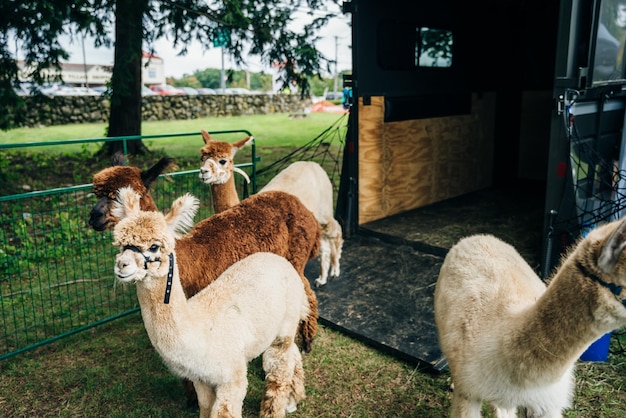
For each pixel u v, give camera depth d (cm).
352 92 649
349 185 682
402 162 769
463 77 840
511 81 980
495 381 229
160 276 242
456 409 251
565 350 205
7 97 898
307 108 3006
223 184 462
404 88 714
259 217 373
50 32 864
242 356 279
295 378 340
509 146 1010
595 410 326
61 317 454
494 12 893
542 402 228
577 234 444
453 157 875
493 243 303
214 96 2581
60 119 2127
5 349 423
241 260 326
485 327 242
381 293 499
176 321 248
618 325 194
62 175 1034
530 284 269
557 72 428
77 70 4822
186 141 1684
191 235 348
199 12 970
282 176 517
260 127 2044
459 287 276
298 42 1038
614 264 185
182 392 362
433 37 758
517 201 856
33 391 367
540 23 945
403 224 714
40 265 591
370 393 354
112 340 440
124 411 342
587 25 419
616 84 461
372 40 648
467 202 855
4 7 802
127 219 239
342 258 603
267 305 298
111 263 602
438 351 389
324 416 332
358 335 421
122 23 896
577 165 443
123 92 940
